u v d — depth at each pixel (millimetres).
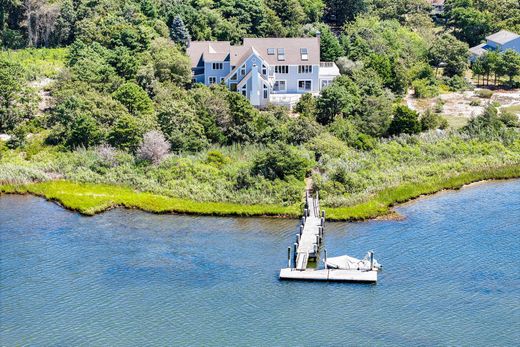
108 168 119625
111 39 158875
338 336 75812
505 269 88438
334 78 151375
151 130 124875
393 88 160750
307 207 105562
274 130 128375
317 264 91438
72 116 130250
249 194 110875
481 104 155125
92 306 81688
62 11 178375
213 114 131250
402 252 93438
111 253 94000
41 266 90500
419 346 73812
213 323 78438
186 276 87938
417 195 112375
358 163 119750
